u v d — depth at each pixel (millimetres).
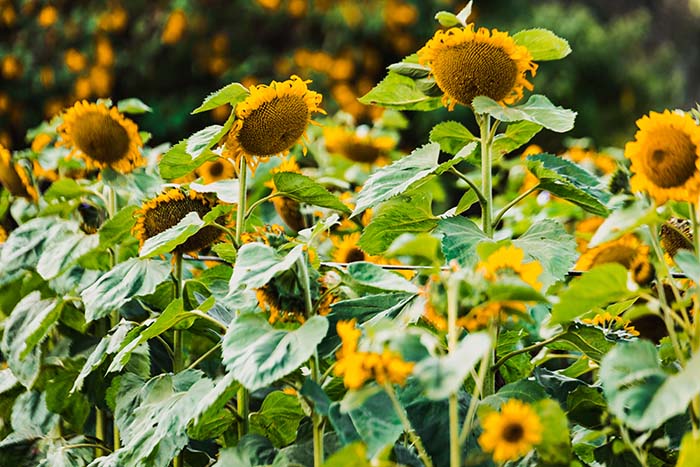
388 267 2525
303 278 2203
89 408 2826
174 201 2576
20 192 3139
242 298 2395
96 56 7020
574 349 2564
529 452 2188
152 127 6957
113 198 2916
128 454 2297
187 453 2617
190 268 3270
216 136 2398
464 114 6992
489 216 2463
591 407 2363
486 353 1967
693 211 2090
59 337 2986
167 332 2740
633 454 2271
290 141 2475
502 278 1985
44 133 3623
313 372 2186
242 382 2059
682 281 2572
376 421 2049
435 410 2234
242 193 2482
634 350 1987
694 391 1895
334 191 3732
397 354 1962
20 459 2729
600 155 4445
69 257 2770
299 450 2230
